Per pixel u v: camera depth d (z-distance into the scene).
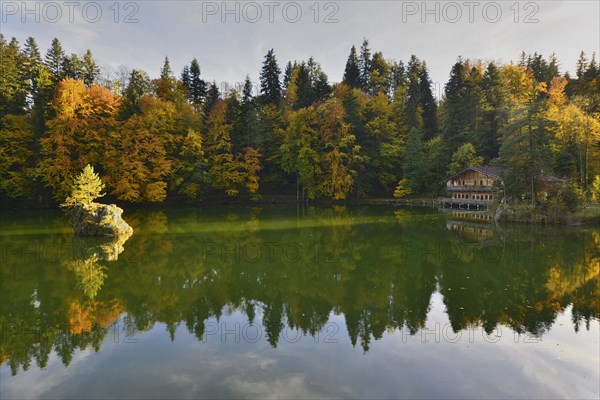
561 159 40.12
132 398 7.37
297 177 58.44
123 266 18.20
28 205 43.31
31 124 43.34
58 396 7.46
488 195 45.50
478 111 59.81
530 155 32.50
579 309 12.41
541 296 13.81
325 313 12.42
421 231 28.97
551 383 7.92
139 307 12.93
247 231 29.20
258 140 57.00
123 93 57.59
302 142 55.12
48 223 31.61
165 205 49.81
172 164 48.53
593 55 77.88
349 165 56.34
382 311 12.54
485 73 66.94
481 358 9.10
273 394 7.49
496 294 14.11
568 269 17.52
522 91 69.94
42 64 47.88
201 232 28.61
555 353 9.30
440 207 49.72
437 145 58.12
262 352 9.52
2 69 44.16
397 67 90.00
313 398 7.34
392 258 20.20
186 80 70.88
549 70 78.81
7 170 41.28
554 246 22.69
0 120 42.47
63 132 41.34
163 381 8.02
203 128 55.97
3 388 7.78
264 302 13.57
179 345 9.93
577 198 31.73
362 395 7.47
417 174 57.22
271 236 27.02
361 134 59.03
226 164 52.75
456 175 51.22
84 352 9.52
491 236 26.42
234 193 52.84
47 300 13.49
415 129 59.03
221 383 7.94
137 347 9.81
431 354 9.33
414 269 17.92
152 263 18.86
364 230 29.72
